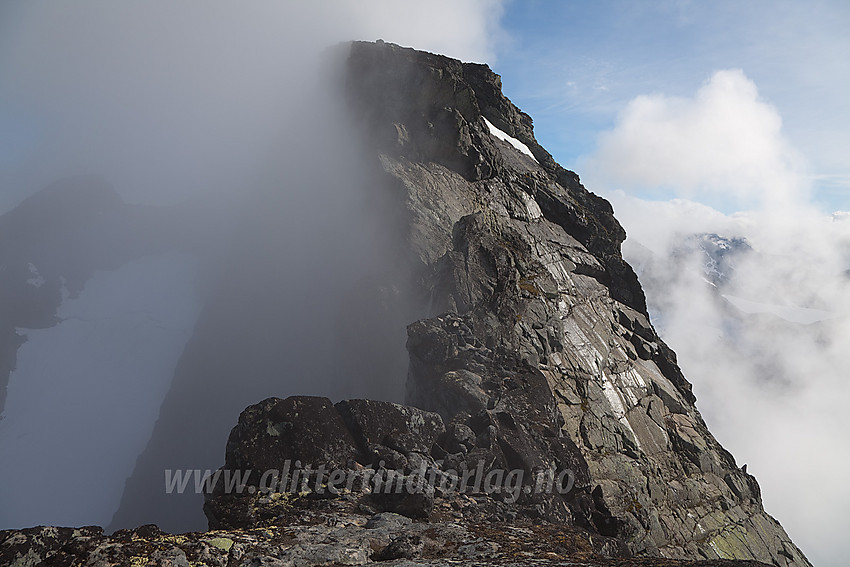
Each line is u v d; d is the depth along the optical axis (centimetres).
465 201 3972
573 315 3859
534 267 3844
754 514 3634
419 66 4172
